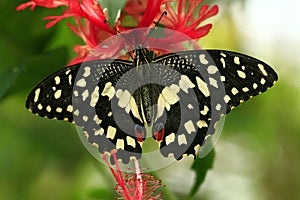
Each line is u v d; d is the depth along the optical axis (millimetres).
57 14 548
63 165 651
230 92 447
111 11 443
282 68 708
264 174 707
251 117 675
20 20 547
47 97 439
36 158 651
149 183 460
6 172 655
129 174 458
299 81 707
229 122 667
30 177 661
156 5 461
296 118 698
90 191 553
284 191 710
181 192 622
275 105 696
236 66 448
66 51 526
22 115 641
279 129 698
